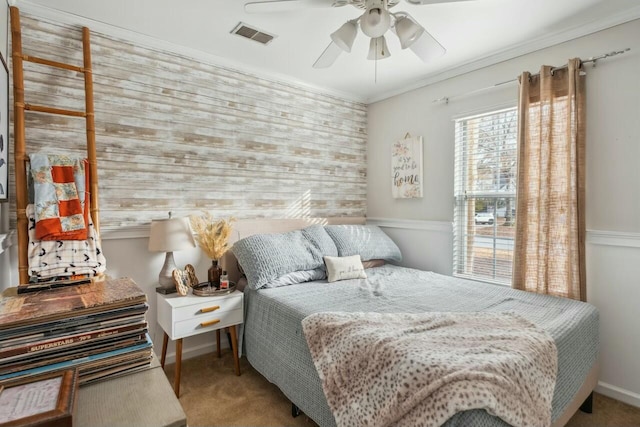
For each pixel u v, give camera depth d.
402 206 3.46
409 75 3.11
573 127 2.19
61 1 1.99
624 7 2.03
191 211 2.62
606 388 2.17
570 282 2.19
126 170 2.35
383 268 3.04
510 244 2.68
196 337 2.68
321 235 2.88
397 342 1.38
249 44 2.52
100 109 2.26
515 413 1.11
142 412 0.68
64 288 0.94
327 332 1.63
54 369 0.74
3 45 1.79
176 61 2.55
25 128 2.01
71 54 2.15
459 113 2.94
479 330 1.54
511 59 2.61
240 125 2.88
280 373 1.96
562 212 2.26
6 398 0.63
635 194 2.05
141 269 2.43
